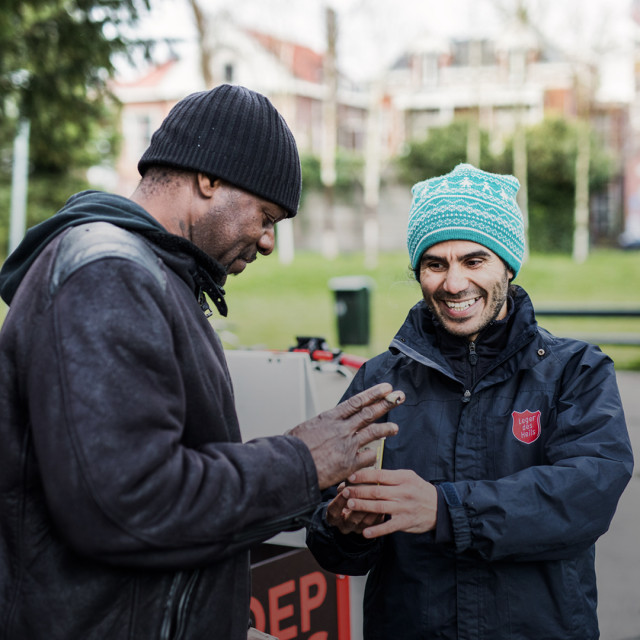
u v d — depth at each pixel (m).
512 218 1.40
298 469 1.07
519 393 1.38
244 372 1.98
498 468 1.36
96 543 0.94
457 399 1.43
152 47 6.75
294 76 26.77
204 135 1.16
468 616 1.31
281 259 23.69
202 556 1.00
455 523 1.21
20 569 1.04
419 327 1.50
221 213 1.19
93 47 6.54
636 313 7.35
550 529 1.22
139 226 1.09
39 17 6.32
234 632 1.16
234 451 1.05
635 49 24.61
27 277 1.07
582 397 1.35
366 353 8.53
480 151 28.36
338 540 1.40
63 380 0.94
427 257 1.41
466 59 33.50
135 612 1.03
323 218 30.84
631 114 30.77
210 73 18.75
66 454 0.93
